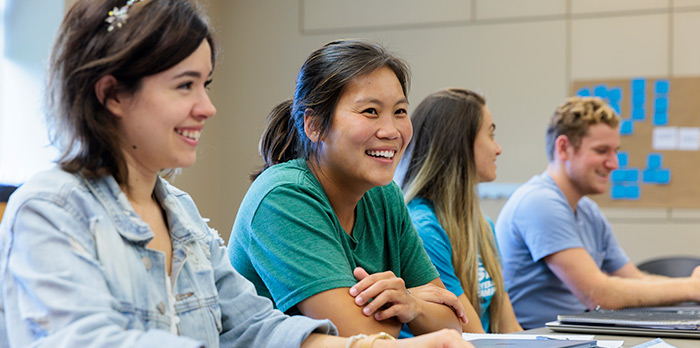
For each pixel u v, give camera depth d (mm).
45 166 3600
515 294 2582
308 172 1479
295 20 4953
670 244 4320
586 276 2430
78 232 899
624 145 4402
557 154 2684
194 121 966
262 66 5008
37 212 882
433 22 4703
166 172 1146
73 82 916
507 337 1472
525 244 2568
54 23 3674
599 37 4453
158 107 934
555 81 4508
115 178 974
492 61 4605
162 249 1039
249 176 1646
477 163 2059
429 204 2035
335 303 1298
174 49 923
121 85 922
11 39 3689
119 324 862
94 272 885
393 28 4770
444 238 1966
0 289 896
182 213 1111
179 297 1031
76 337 809
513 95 4570
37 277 841
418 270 1657
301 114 1468
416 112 2082
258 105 5004
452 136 2018
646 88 4375
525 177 4535
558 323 1725
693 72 4320
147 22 913
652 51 4379
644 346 1429
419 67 4715
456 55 4660
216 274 1144
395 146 1421
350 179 1440
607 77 4438
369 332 1291
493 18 4609
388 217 1598
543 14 4535
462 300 1899
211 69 1010
